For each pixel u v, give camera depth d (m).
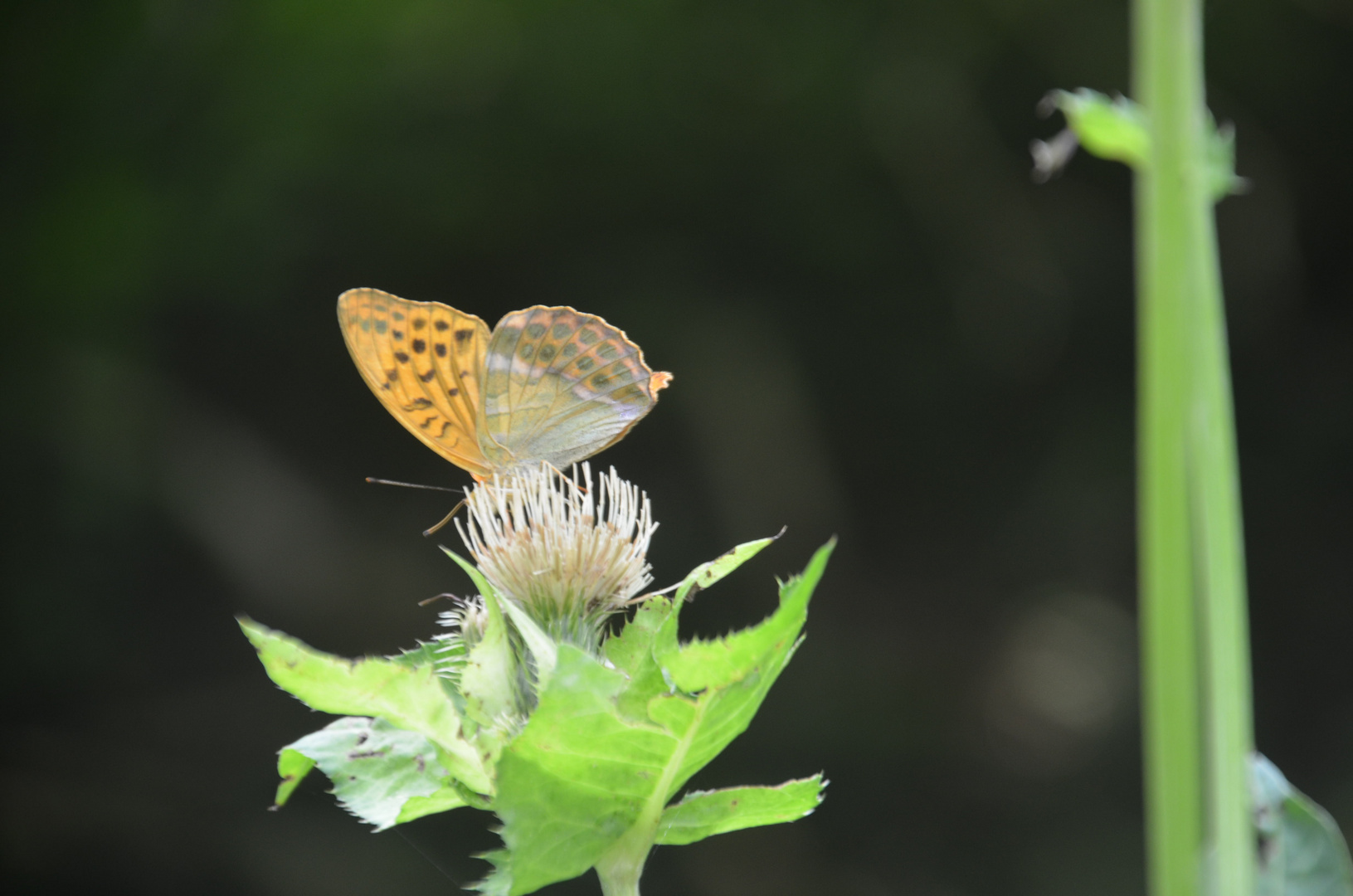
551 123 3.59
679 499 3.76
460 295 3.82
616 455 3.76
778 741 3.53
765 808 1.16
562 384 1.22
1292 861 1.15
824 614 3.87
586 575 1.20
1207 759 1.05
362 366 1.21
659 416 3.75
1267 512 3.88
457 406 1.22
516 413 1.22
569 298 3.80
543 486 1.20
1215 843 1.03
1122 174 3.79
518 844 1.16
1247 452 3.92
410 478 3.69
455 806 1.17
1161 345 1.09
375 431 3.72
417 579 3.53
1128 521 3.91
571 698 1.16
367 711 1.16
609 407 1.23
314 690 1.16
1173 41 1.11
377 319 1.21
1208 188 1.14
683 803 1.16
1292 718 3.68
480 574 1.17
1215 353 1.08
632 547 1.20
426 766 1.18
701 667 1.16
